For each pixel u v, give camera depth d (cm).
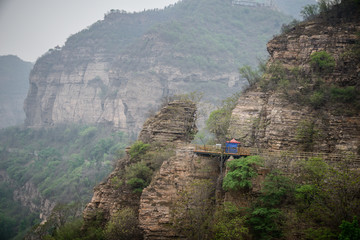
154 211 3550
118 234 3791
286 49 4928
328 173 3056
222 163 3709
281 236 2850
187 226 3262
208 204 3422
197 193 3462
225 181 3294
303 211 2923
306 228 2800
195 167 3859
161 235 3397
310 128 3831
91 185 14988
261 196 3147
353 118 3775
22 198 18275
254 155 3519
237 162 3359
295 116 3988
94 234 4153
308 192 2930
